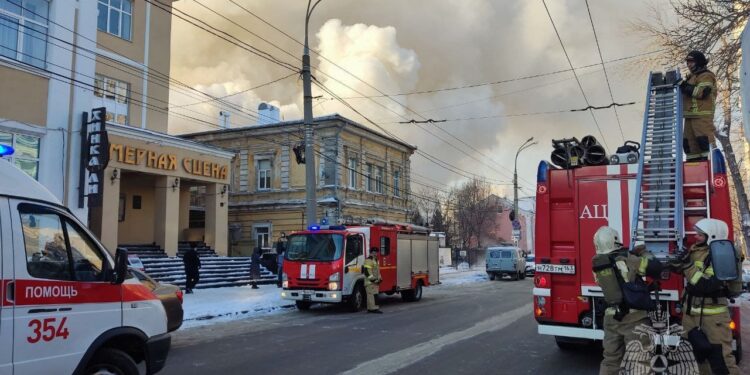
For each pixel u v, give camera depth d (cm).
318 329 1216
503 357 895
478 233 6450
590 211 786
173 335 1134
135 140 2244
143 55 2559
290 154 3488
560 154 822
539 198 819
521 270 3616
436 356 903
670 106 755
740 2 1185
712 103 757
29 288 475
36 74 1585
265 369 806
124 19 2494
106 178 2108
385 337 1099
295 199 3431
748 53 367
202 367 821
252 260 2220
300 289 1574
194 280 1945
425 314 1512
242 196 3591
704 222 552
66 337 500
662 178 710
